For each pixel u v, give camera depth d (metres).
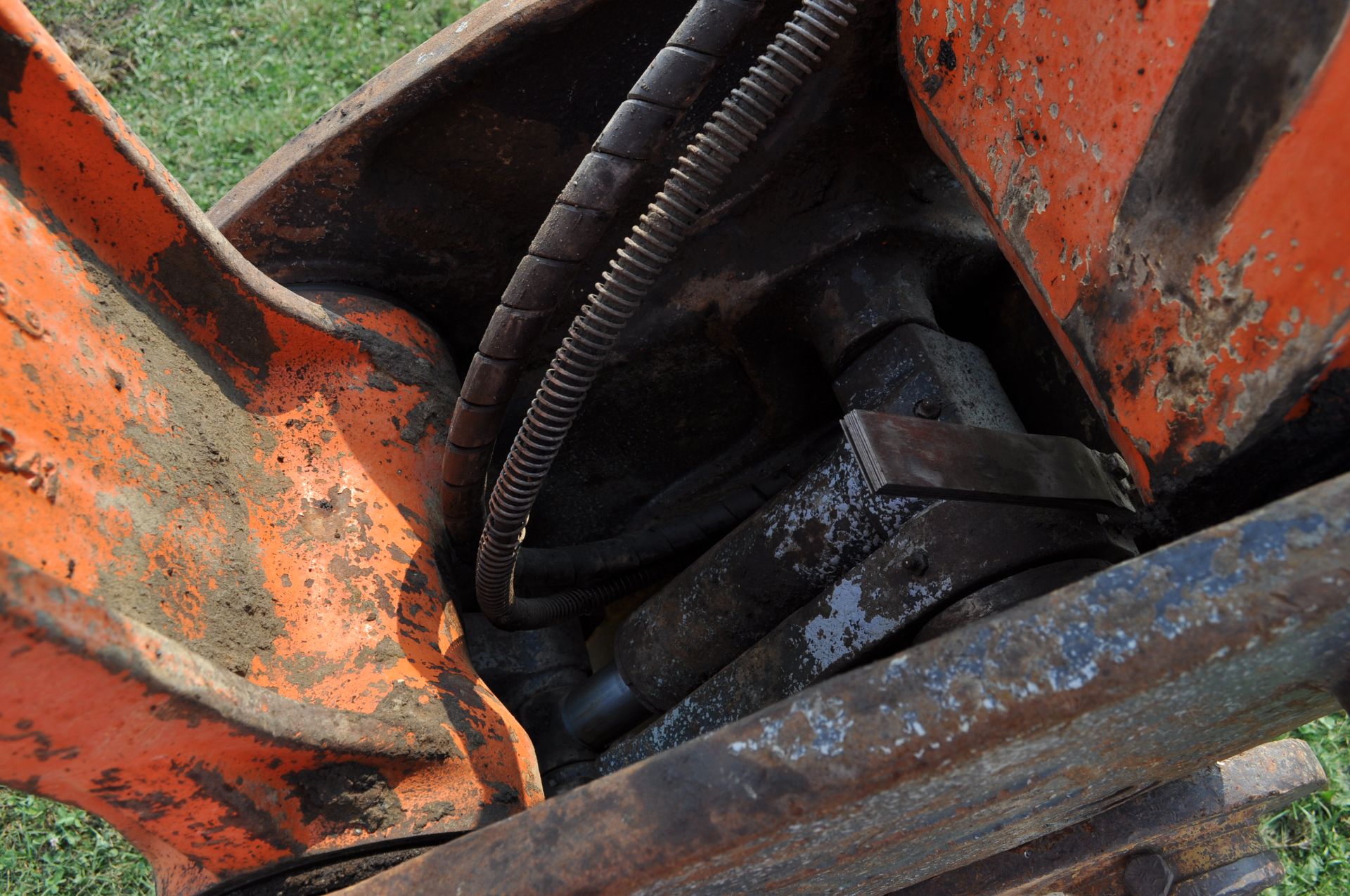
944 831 0.97
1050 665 0.80
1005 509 1.10
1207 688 0.85
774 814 0.82
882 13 1.11
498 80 1.16
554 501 1.38
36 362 0.96
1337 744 1.52
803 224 1.23
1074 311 0.97
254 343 1.14
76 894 1.48
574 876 0.85
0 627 0.79
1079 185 0.95
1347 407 0.87
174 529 1.01
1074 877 1.28
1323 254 0.83
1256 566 0.78
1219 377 0.89
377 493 1.14
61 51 1.01
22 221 1.00
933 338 1.20
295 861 1.00
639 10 1.14
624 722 1.30
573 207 1.07
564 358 1.09
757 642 1.20
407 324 1.24
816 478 1.17
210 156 1.98
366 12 2.09
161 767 0.93
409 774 1.04
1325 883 1.45
